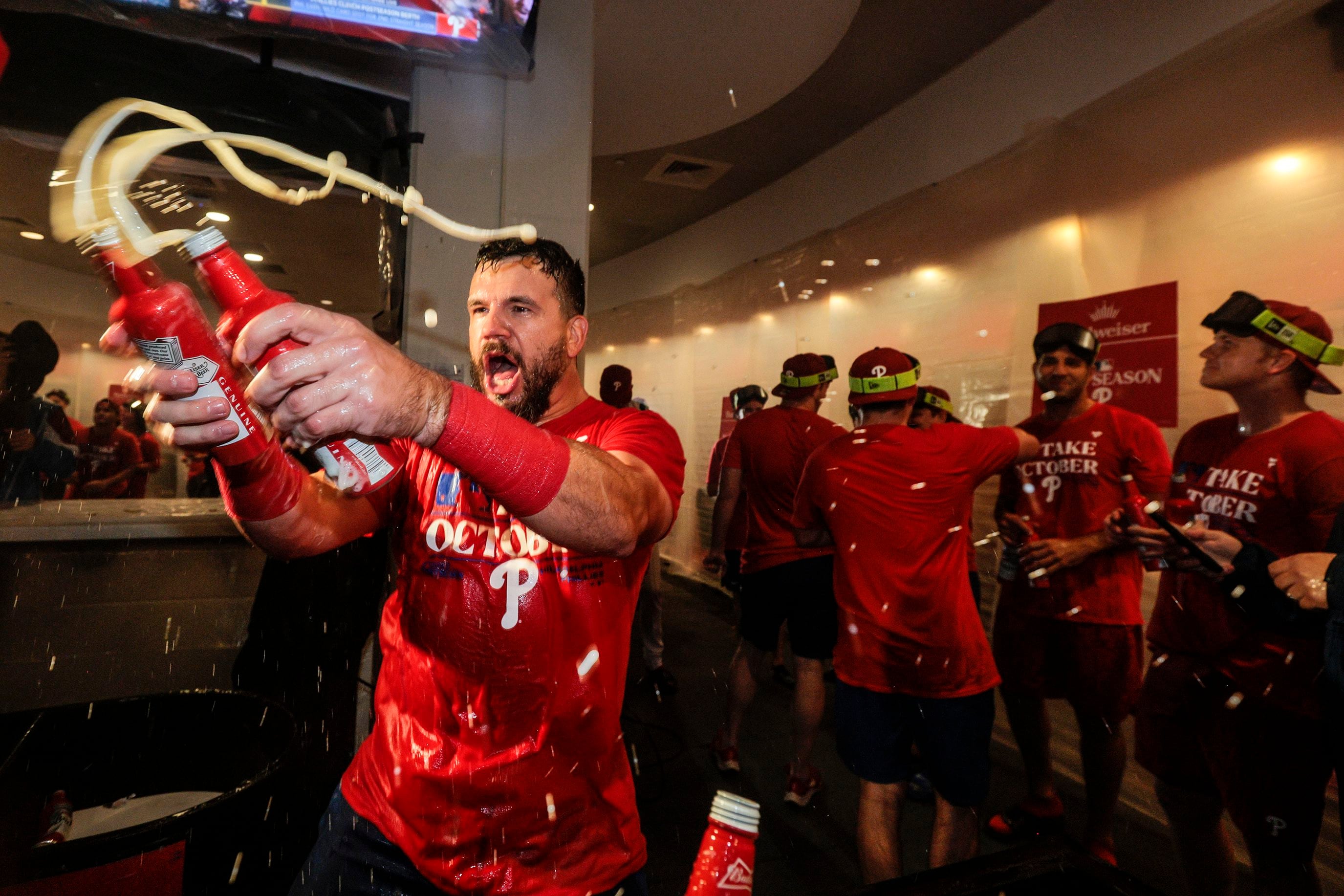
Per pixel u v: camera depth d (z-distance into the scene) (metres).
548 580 0.91
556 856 0.90
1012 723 2.12
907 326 3.68
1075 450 2.04
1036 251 2.87
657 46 2.77
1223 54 2.17
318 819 1.65
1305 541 1.44
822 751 2.69
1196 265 2.23
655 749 2.68
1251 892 1.87
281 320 0.50
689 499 6.21
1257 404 1.55
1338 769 1.18
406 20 1.70
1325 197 1.89
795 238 4.81
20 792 1.14
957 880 0.56
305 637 1.87
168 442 0.63
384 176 2.17
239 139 0.61
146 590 2.09
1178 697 1.58
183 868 0.95
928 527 1.60
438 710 0.92
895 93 3.71
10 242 6.07
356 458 0.62
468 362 2.01
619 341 7.57
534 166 2.05
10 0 1.49
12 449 2.59
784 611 2.38
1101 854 1.91
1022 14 3.02
